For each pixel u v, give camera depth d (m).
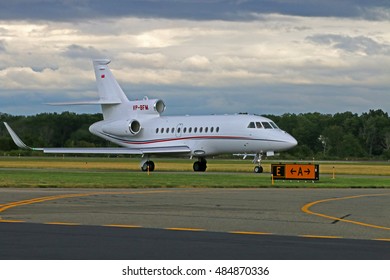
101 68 181.50
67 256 42.19
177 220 61.06
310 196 88.00
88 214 65.00
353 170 185.38
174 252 44.03
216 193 91.88
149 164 167.50
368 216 65.44
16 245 46.28
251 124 155.88
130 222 59.34
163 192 93.25
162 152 163.12
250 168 189.88
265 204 76.31
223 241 49.00
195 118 166.12
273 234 52.91
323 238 51.00
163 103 176.38
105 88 181.00
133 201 78.81
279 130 155.50
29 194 87.94
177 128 167.00
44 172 150.38
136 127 173.75
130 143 176.00
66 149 167.88
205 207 72.56
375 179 132.62
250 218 62.94
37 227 55.47
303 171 119.69
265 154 156.88
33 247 45.53
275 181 119.88
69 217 62.47
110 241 48.50
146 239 49.62
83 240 48.81
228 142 158.38
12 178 120.94
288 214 66.44
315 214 66.62
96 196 85.38
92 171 162.25
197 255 43.00
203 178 126.62
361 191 98.81
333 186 109.44
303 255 43.28
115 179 120.94
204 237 50.91
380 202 80.19
